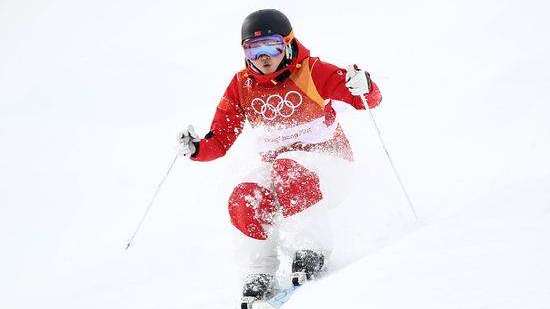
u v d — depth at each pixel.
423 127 22.73
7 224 21.86
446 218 8.53
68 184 25.41
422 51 36.84
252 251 12.59
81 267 17.16
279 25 13.37
